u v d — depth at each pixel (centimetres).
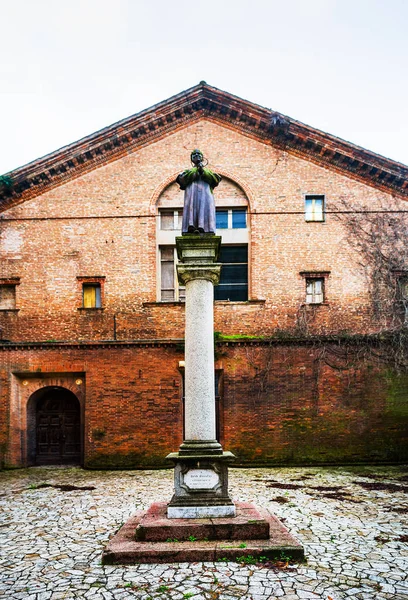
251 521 773
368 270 1895
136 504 1152
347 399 1792
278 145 1977
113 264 1906
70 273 1903
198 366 859
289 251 1916
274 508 1083
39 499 1247
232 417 1777
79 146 1938
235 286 1942
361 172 1956
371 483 1403
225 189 1970
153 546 730
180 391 1795
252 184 1956
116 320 1877
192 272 891
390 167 1933
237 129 1988
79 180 1955
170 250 1959
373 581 639
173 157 1969
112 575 664
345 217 1936
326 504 1124
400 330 1748
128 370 1805
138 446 1766
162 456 1759
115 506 1136
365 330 1867
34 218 1927
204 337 868
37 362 1817
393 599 583
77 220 1933
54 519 1020
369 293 1881
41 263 1909
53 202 1941
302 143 1969
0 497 1288
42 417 1931
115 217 1928
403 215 1933
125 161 1967
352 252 1916
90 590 616
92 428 1777
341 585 624
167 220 1969
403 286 1883
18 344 1812
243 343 1812
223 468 825
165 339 1808
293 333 1856
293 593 598
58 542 845
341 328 1870
